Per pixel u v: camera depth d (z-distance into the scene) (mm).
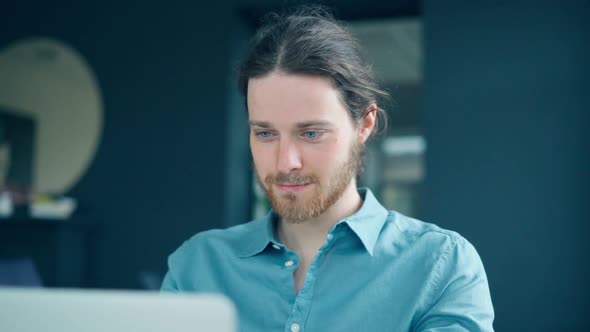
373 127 1316
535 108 3740
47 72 4586
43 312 671
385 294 1192
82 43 4547
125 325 662
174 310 658
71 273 4160
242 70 1237
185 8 4395
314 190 1150
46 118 4547
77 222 4176
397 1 4059
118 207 4395
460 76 3865
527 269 3684
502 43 3811
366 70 1240
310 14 1386
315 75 1131
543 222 3682
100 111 4473
